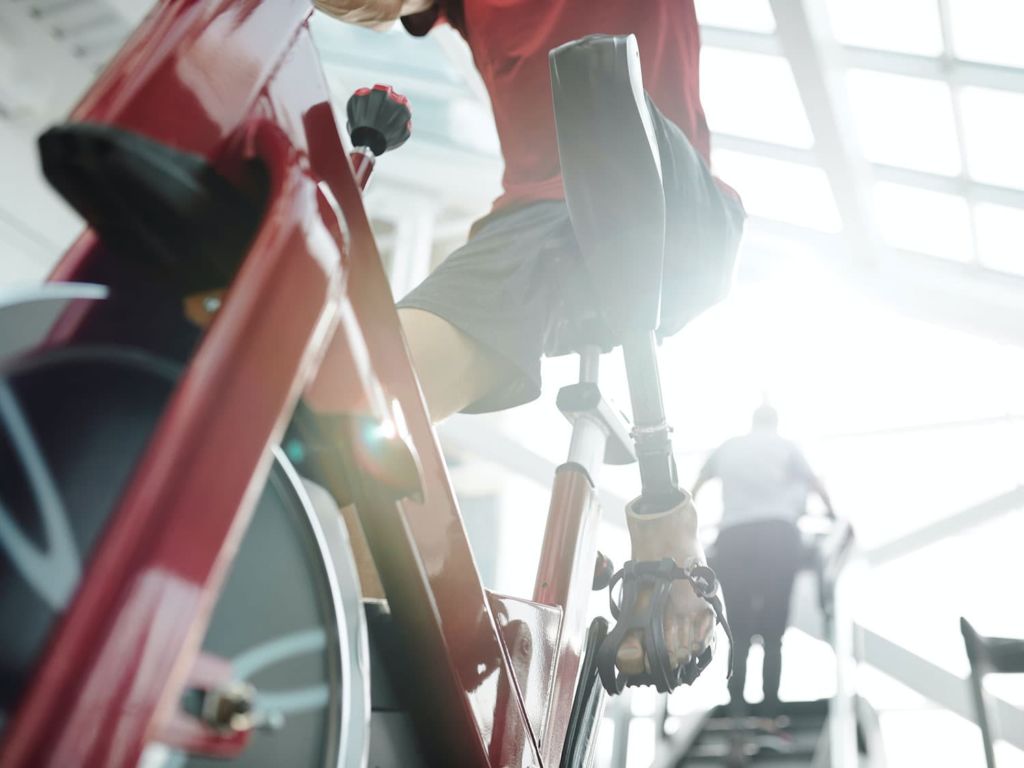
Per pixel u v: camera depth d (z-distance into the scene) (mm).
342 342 586
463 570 727
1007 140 7684
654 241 873
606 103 807
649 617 905
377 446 604
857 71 7688
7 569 447
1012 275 8820
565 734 929
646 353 936
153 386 540
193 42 563
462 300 1010
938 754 9555
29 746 338
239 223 569
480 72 1278
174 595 385
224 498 419
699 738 4664
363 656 617
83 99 532
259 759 531
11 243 8695
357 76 9992
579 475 1040
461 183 10750
